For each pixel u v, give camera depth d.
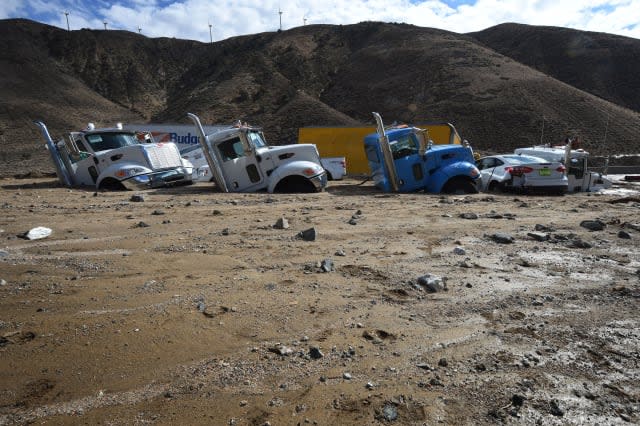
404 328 3.75
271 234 6.93
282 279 4.80
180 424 2.55
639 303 4.36
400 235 7.00
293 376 3.03
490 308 4.19
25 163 37.69
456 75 81.88
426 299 4.36
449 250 6.12
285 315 3.91
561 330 3.78
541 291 4.64
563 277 5.08
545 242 6.70
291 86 96.31
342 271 5.11
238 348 3.36
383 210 9.51
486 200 11.59
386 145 13.06
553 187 13.95
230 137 13.10
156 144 14.91
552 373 3.13
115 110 106.81
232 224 7.73
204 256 5.58
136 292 4.32
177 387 2.88
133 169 14.08
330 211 9.35
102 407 2.67
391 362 3.23
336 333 3.63
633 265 5.59
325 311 4.02
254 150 13.09
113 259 5.38
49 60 122.12
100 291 4.32
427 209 9.73
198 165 19.38
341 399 2.80
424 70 88.88
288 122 71.75
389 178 13.41
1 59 109.81
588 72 107.88
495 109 67.75
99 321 3.69
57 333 3.48
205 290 4.41
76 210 9.21
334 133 22.89
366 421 2.60
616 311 4.18
